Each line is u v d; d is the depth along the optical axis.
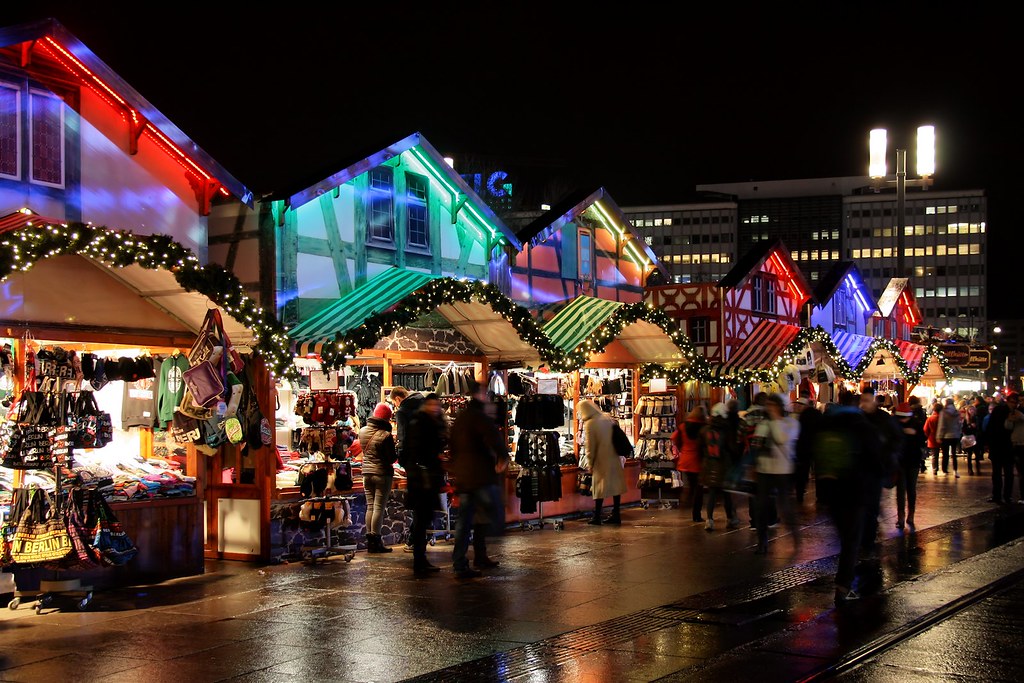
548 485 15.26
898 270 27.36
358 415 15.88
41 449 9.58
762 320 26.50
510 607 9.46
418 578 11.12
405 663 7.47
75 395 10.13
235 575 11.51
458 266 16.70
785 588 10.15
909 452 14.34
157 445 13.59
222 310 11.91
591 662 7.35
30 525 9.54
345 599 9.98
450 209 16.59
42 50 11.09
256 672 7.28
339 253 14.26
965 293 128.88
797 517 16.27
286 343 12.13
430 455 11.53
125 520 10.98
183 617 9.22
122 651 7.95
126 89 11.59
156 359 12.69
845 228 131.50
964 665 7.02
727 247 127.69
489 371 16.39
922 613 8.77
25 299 10.84
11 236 9.58
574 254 19.86
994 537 13.65
